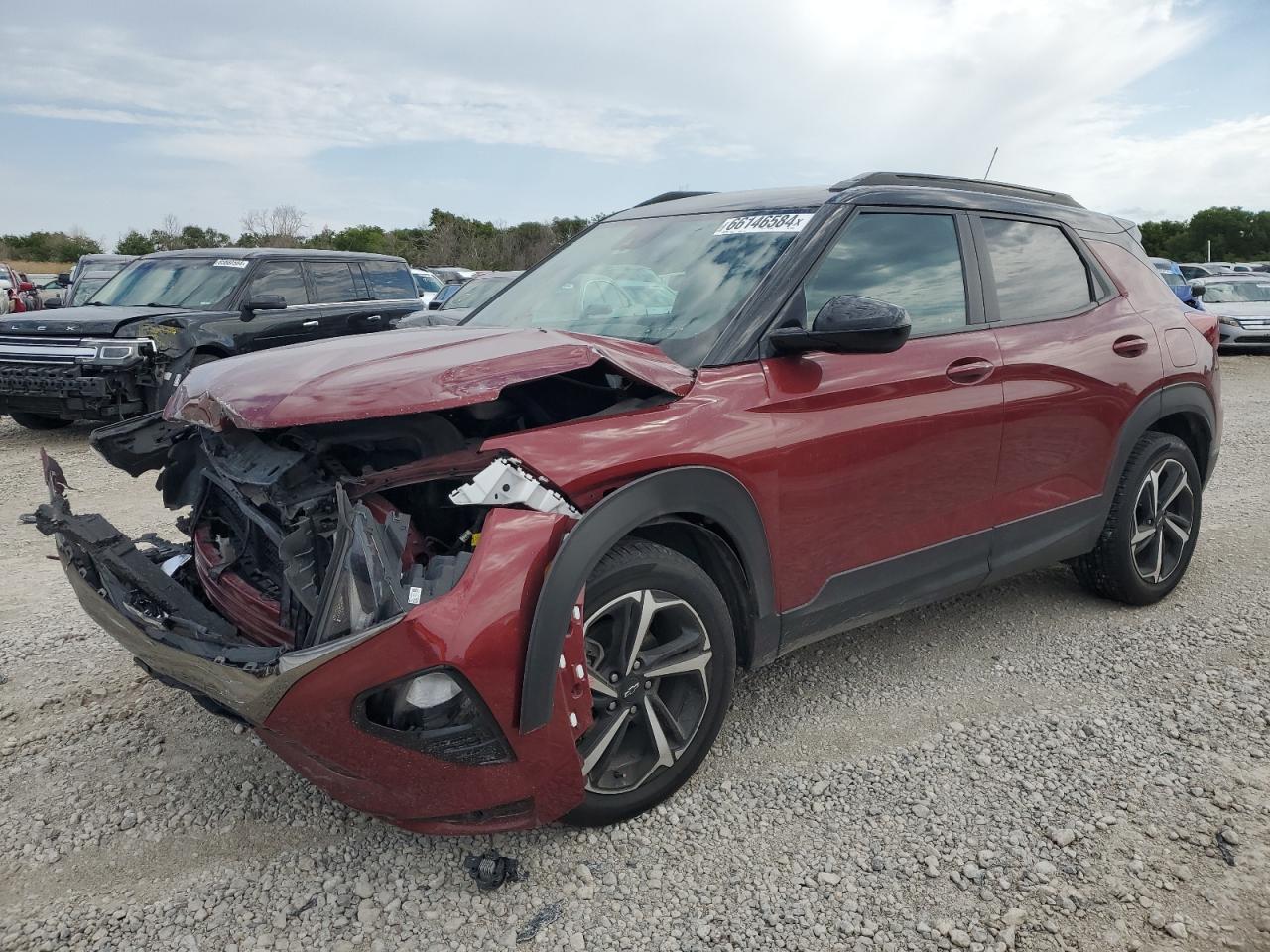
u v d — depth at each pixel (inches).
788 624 114.3
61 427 377.4
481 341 103.6
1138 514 161.3
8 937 87.8
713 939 87.5
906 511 124.0
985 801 108.4
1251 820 104.0
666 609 101.0
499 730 86.7
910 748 120.3
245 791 111.0
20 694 135.8
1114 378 149.2
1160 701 132.3
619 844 101.0
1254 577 183.2
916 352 124.0
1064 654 148.3
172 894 93.7
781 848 100.3
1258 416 400.8
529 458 90.2
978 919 89.7
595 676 96.1
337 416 86.9
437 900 92.7
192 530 121.8
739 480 103.9
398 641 81.6
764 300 113.8
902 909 91.1
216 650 88.6
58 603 174.2
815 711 130.0
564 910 91.2
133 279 394.6
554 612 87.1
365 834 103.2
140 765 117.0
